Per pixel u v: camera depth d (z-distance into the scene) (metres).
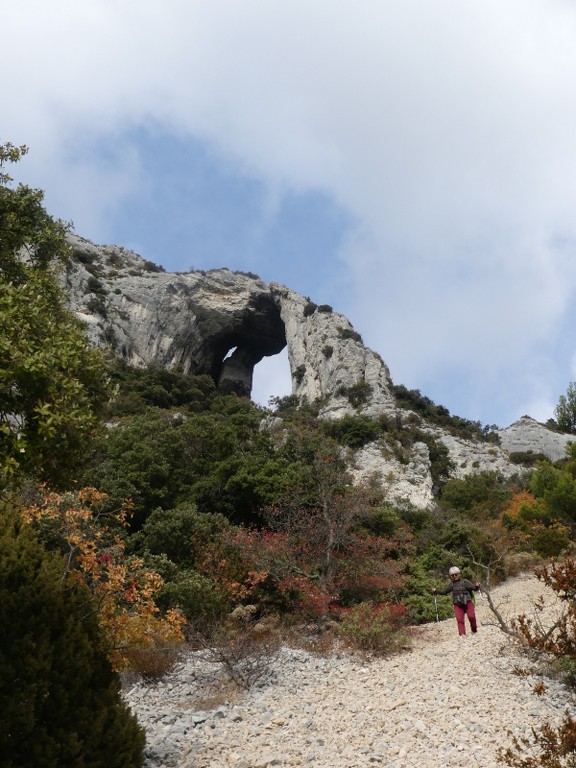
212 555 15.68
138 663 8.48
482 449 62.22
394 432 56.69
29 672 5.00
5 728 4.74
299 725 7.16
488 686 7.90
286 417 61.56
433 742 6.19
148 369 72.00
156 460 22.09
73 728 5.09
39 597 5.42
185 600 12.70
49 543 8.70
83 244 92.50
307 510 17.31
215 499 21.09
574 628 5.91
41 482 6.53
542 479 20.14
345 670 9.87
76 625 5.59
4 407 5.62
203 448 24.91
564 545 18.02
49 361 5.68
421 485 45.56
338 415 66.81
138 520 19.53
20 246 8.19
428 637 12.55
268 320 94.62
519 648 9.10
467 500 41.84
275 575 14.54
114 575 7.09
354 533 16.20
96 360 6.54
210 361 90.38
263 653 10.11
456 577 12.02
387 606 12.66
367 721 7.11
